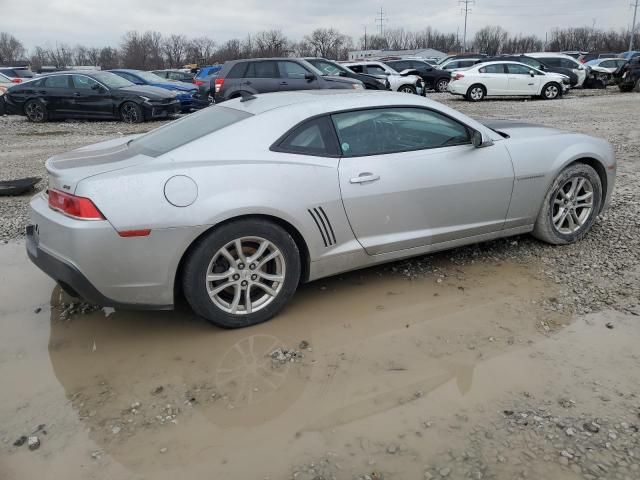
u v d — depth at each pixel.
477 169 4.03
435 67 26.09
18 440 2.56
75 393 2.91
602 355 3.07
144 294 3.21
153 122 14.88
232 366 3.12
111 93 14.56
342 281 4.16
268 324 3.56
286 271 3.52
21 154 9.95
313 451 2.44
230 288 3.48
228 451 2.46
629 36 79.06
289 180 3.41
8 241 5.26
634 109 15.02
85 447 2.51
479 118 5.48
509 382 2.87
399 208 3.80
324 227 3.57
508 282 4.04
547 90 19.53
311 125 3.61
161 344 3.37
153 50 80.69
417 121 3.93
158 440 2.54
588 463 2.29
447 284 4.05
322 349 3.26
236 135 3.47
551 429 2.50
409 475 2.28
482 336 3.33
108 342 3.42
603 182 4.74
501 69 19.39
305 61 14.13
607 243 4.64
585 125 11.87
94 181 3.09
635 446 2.38
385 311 3.68
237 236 3.30
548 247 4.64
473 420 2.59
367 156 3.71
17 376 3.07
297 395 2.84
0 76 19.44
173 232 3.12
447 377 2.94
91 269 3.08
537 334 3.32
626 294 3.75
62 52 86.62
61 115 15.05
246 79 13.96
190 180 3.17
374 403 2.75
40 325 3.65
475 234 4.21
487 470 2.29
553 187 4.42
